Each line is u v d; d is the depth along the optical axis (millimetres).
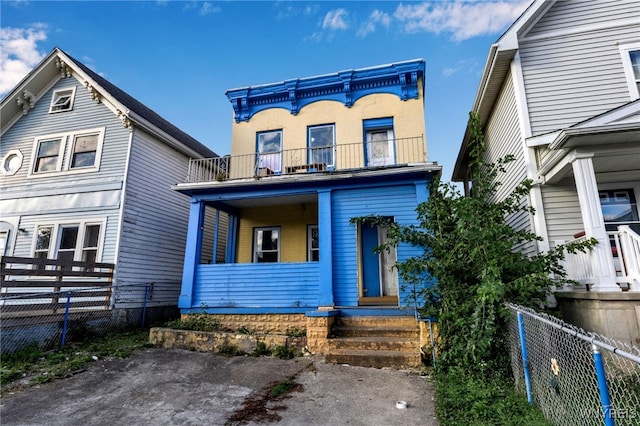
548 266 5395
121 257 9531
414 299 6883
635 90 7066
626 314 4824
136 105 12344
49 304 7469
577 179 5715
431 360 5629
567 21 7648
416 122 9492
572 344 3111
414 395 4375
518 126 7570
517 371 4203
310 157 10055
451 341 5344
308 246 9969
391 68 9750
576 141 5629
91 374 5410
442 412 3703
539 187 6957
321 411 3928
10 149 11469
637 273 5082
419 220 7512
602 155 5809
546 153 6914
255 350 6484
